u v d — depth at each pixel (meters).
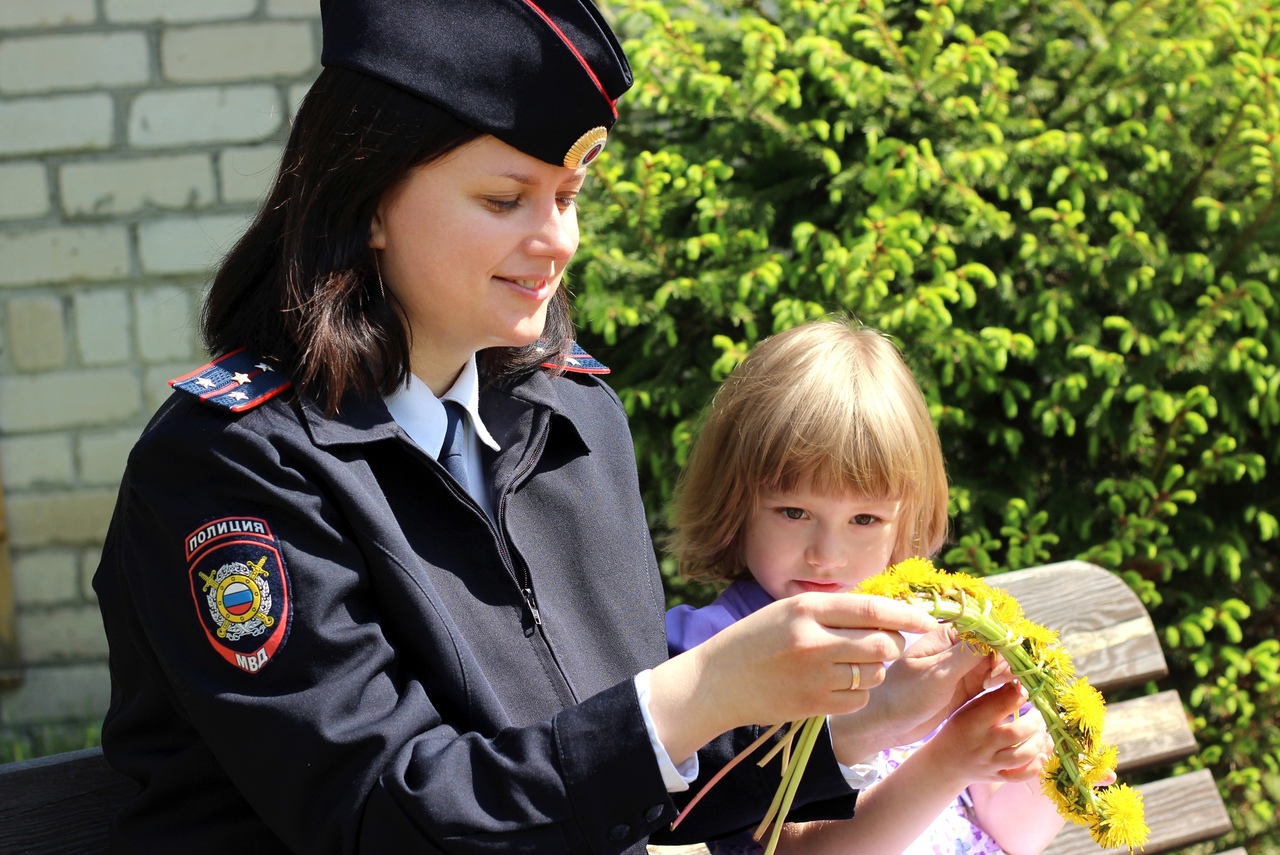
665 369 2.76
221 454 1.08
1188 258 2.58
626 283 2.71
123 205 3.87
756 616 1.03
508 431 1.34
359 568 1.12
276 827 1.07
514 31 1.08
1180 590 2.85
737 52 2.85
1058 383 2.60
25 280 3.86
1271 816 2.84
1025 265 2.66
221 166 3.90
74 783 1.44
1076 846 1.97
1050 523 2.81
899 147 2.52
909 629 1.00
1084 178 2.61
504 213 1.14
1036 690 1.20
